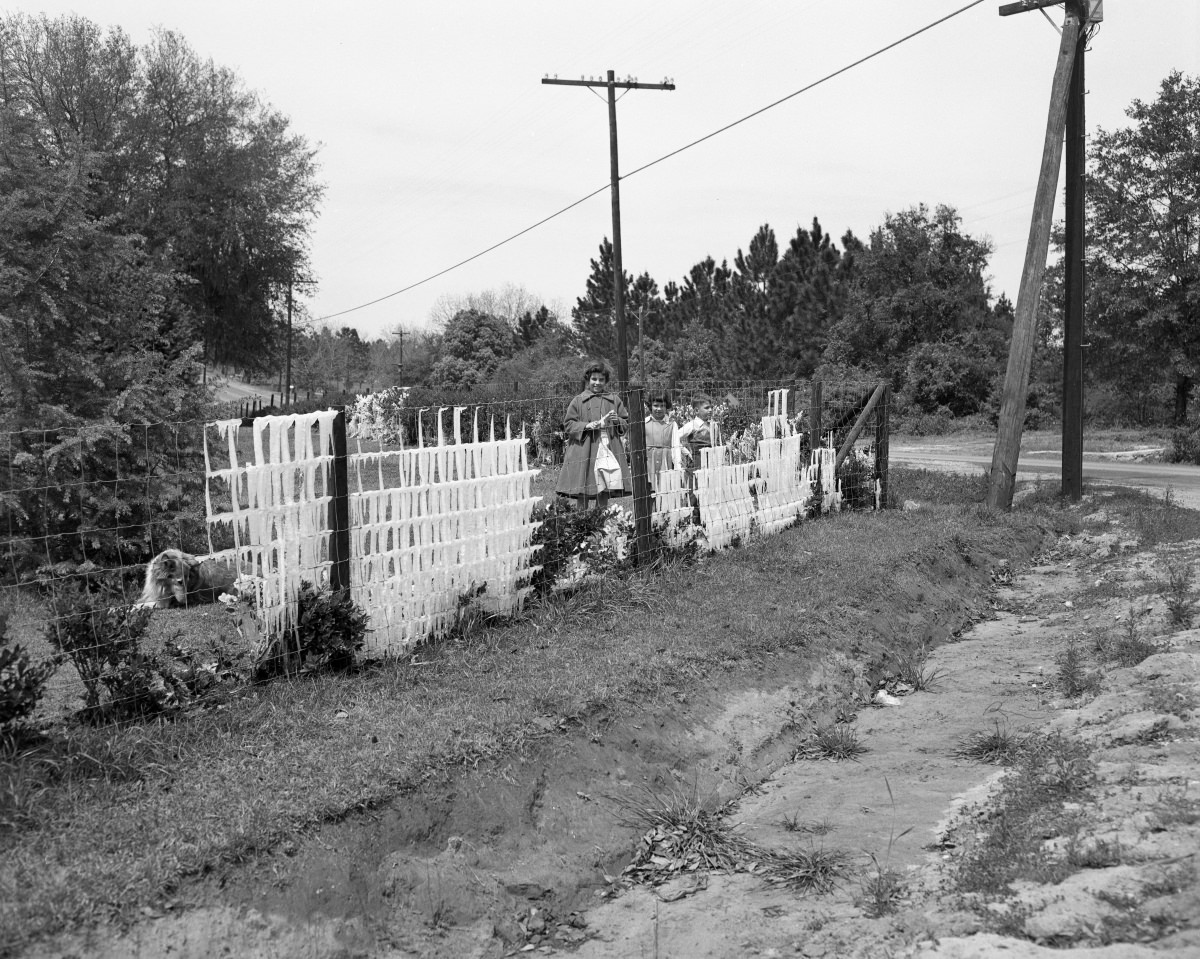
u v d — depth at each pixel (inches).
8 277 374.6
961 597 403.2
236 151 1257.4
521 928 182.2
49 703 222.7
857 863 193.8
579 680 251.9
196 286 1215.6
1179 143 1301.7
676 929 179.9
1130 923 139.3
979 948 140.9
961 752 247.9
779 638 300.8
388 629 260.2
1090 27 607.5
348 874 174.6
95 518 344.5
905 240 2169.0
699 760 243.1
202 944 155.7
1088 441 1411.2
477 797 200.5
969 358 1995.6
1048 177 598.2
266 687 233.0
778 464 459.5
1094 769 199.5
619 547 344.8
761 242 2711.6
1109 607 366.3
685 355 2368.4
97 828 171.9
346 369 3282.5
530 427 616.1
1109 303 1321.4
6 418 355.3
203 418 397.1
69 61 1154.0
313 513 244.4
